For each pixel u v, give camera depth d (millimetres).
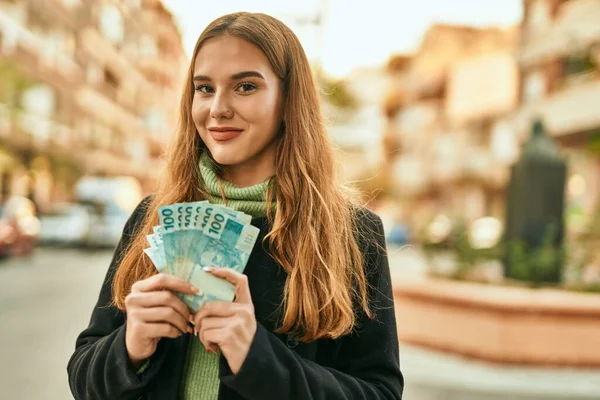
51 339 6281
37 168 27891
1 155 24672
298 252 1271
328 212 1334
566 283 6473
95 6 35625
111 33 39031
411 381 5086
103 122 38156
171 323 1067
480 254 6840
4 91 23750
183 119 1454
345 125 24156
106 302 1427
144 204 1533
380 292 1386
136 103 44969
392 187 44969
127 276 1354
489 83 36062
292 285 1248
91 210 17797
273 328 1262
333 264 1302
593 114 19344
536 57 22344
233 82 1282
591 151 18281
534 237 6840
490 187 36438
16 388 4539
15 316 7477
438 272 7301
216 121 1288
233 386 1072
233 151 1291
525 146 7105
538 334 5562
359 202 1572
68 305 8414
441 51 45812
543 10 22453
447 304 6055
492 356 5629
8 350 5715
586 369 5523
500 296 5809
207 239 1100
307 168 1355
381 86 53562
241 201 1332
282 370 1090
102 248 17531
